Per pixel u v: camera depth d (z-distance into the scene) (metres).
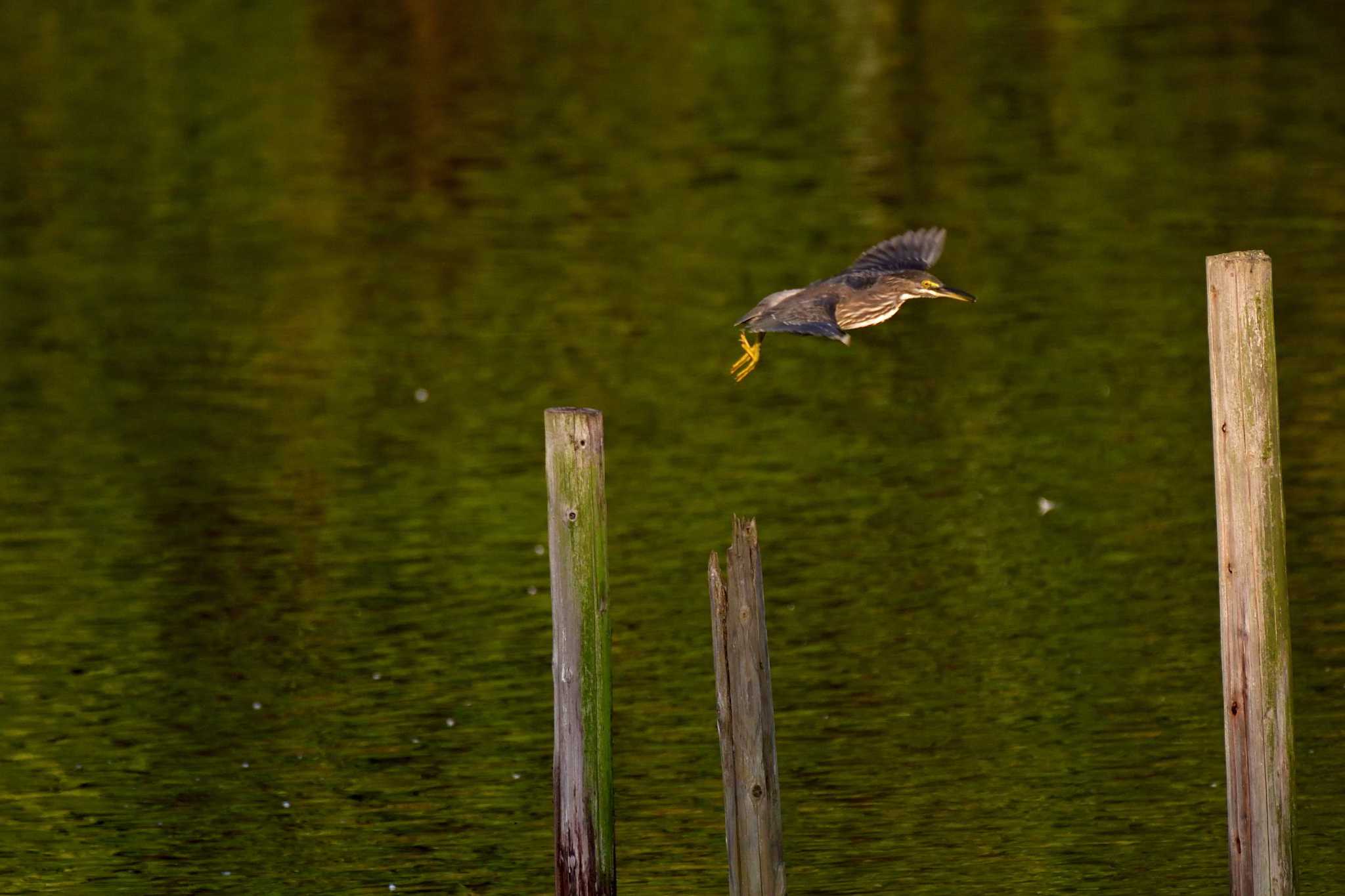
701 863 13.38
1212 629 16.80
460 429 22.19
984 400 22.28
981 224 28.59
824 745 14.98
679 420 22.16
